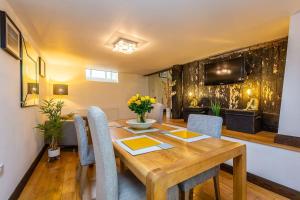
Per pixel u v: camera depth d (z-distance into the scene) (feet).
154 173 2.54
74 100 16.57
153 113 8.43
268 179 6.36
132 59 13.08
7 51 5.03
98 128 2.97
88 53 11.21
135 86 20.93
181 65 15.44
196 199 5.43
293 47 6.04
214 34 7.93
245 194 4.04
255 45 9.43
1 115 4.65
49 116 9.20
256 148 6.88
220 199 5.00
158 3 5.36
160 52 10.98
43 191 5.88
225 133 8.71
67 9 5.70
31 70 7.73
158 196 2.47
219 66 11.30
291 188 5.68
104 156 3.00
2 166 4.62
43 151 9.75
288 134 6.17
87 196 5.55
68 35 7.96
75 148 10.46
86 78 17.39
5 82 4.95
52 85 15.16
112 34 7.91
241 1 5.25
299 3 5.34
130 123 5.60
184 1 5.26
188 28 7.27
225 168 7.63
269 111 9.18
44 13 5.94
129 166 3.15
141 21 6.60
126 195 3.32
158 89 22.24
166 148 3.63
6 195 4.87
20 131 6.17
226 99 11.62
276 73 8.86
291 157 5.72
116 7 5.59
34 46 8.61
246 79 10.29
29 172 6.98
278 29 7.39
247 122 8.82
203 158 3.11
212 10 5.80
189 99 14.75
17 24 6.16
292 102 6.06
